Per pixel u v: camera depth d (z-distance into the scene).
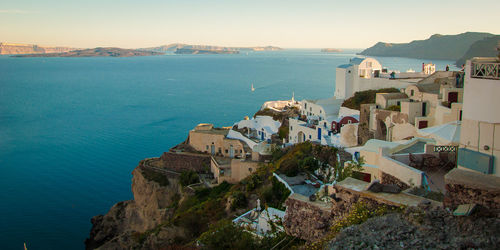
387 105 56.78
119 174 112.25
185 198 77.19
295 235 26.05
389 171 25.86
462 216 15.98
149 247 62.38
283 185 47.97
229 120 180.62
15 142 144.50
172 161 91.44
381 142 36.22
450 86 53.38
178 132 158.75
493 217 15.55
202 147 95.50
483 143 19.12
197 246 34.34
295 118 86.75
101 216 86.44
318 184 46.19
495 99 18.33
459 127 31.84
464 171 17.58
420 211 17.30
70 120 183.38
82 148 136.75
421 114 51.34
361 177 32.47
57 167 117.19
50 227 83.81
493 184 15.92
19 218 86.69
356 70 85.56
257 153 76.25
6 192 99.31
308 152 57.59
